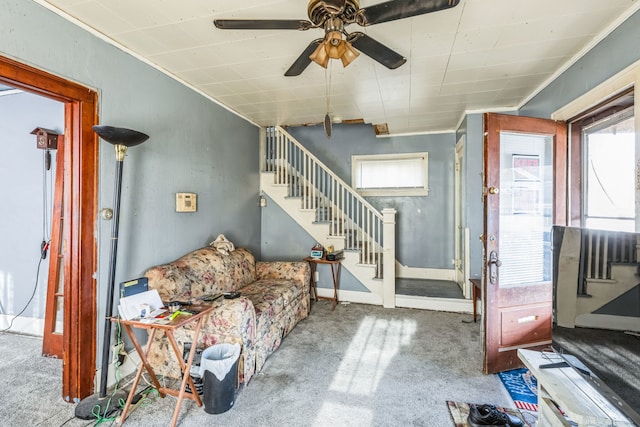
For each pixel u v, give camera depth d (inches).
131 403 76.5
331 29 62.7
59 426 70.4
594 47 86.1
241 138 163.8
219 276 114.4
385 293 157.0
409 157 201.6
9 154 119.9
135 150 95.7
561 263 62.4
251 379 89.4
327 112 158.2
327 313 147.3
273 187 181.9
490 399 80.1
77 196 78.6
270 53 98.0
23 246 119.6
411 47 92.2
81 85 79.0
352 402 78.8
